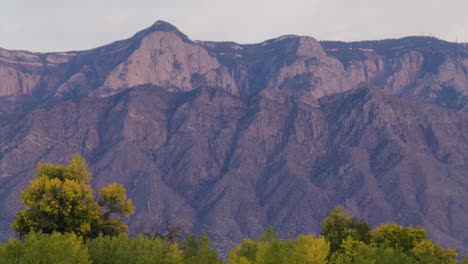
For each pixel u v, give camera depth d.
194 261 61.41
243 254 74.25
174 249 63.94
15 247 58.00
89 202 77.31
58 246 56.97
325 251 61.72
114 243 63.56
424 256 68.88
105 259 62.50
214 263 62.25
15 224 74.81
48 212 73.94
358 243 69.31
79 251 59.34
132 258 60.03
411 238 74.19
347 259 65.62
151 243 61.88
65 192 74.50
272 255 59.75
